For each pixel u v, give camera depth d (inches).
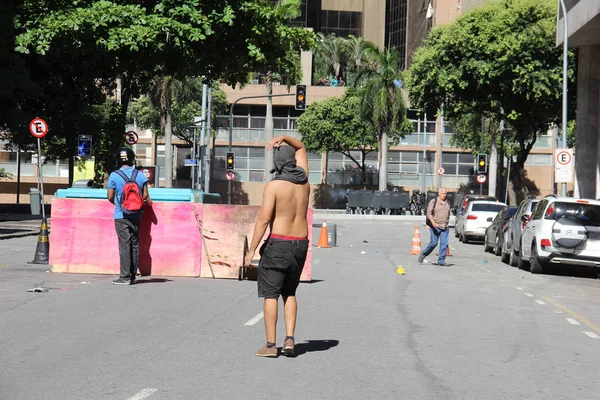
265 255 354.6
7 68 1480.1
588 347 429.1
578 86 1686.8
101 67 1664.6
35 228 1301.7
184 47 1071.6
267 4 1144.8
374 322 486.0
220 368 338.6
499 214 1240.8
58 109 1759.4
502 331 472.1
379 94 2792.8
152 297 557.0
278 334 428.8
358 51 3597.4
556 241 891.4
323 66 3405.5
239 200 3686.0
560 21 1628.9
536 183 3801.7
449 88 2022.6
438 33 2050.9
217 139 3715.6
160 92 2689.5
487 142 3516.2
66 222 698.2
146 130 3740.2
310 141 3535.9
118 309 496.1
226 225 695.1
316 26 4537.4
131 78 1205.7
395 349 398.6
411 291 665.6
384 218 2659.9
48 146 2292.1
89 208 696.4
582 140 1674.5
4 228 1289.4
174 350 374.3
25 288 586.9
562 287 779.4
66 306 503.2
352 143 3491.6
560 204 914.7
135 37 1046.4
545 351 410.3
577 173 1681.8
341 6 4554.6
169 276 697.0
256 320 470.9
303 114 3575.3
